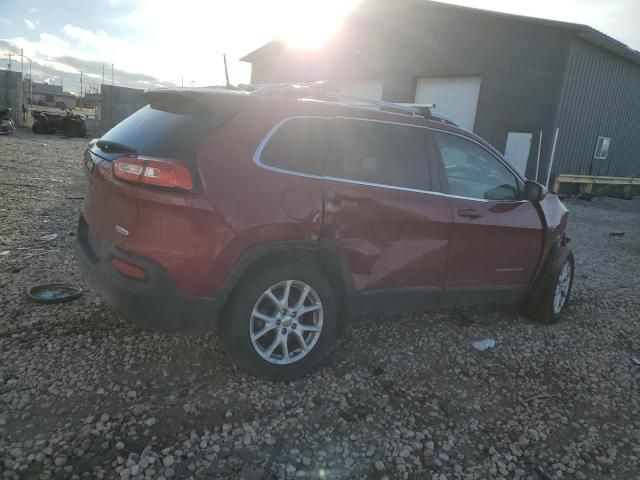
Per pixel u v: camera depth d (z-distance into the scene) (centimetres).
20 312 380
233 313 298
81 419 267
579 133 1595
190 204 273
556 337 435
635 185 1942
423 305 381
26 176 1040
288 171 306
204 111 302
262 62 2422
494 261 408
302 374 328
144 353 338
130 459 241
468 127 1645
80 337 350
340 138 333
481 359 380
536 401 329
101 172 300
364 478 245
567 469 265
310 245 311
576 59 1455
